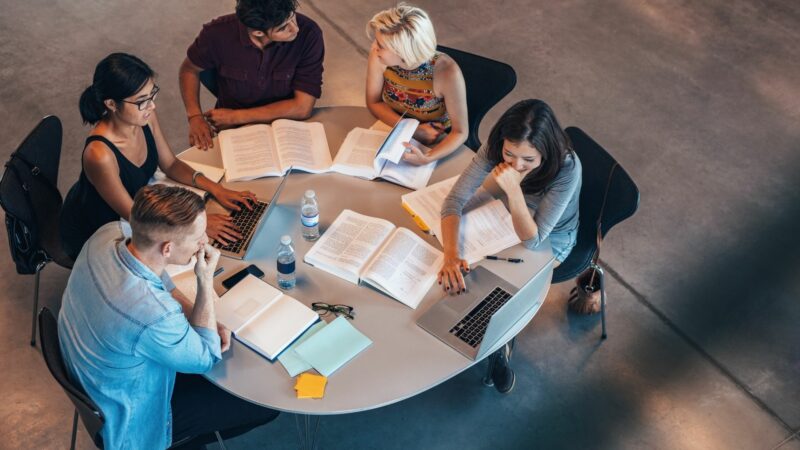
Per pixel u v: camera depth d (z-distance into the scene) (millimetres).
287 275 2443
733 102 4738
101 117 2588
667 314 3539
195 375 2504
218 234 2621
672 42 5160
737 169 4301
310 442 2945
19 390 3053
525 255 2658
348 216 2719
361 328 2383
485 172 2730
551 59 4922
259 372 2258
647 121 4555
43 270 3467
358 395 2209
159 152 2867
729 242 3895
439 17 5148
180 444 2508
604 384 3244
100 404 2191
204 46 3189
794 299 3646
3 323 3273
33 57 4562
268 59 3160
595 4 5414
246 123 3170
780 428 3143
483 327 2406
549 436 3055
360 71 4668
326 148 3025
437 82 2994
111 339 2061
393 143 2883
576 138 3113
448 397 3143
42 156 2932
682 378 3291
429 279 2539
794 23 5422
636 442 3055
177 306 2131
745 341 3457
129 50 4664
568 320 3473
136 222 2016
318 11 5055
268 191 2836
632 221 3961
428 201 2811
